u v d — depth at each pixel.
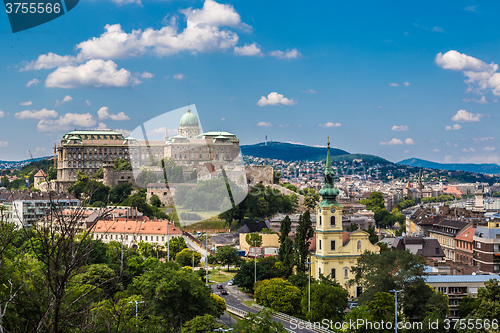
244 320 130.75
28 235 46.88
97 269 171.50
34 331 51.31
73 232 46.12
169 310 163.88
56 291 45.44
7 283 71.19
